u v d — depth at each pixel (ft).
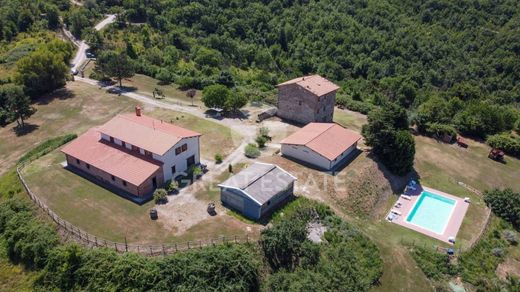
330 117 286.25
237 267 145.07
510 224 205.98
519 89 420.77
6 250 165.99
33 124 276.62
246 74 423.64
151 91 333.83
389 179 225.35
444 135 276.82
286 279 148.05
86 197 189.16
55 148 237.66
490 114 285.43
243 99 285.43
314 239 169.99
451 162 254.06
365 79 442.09
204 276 142.10
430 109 295.48
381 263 166.81
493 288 161.68
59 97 313.94
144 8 492.54
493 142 273.13
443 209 210.18
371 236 181.57
